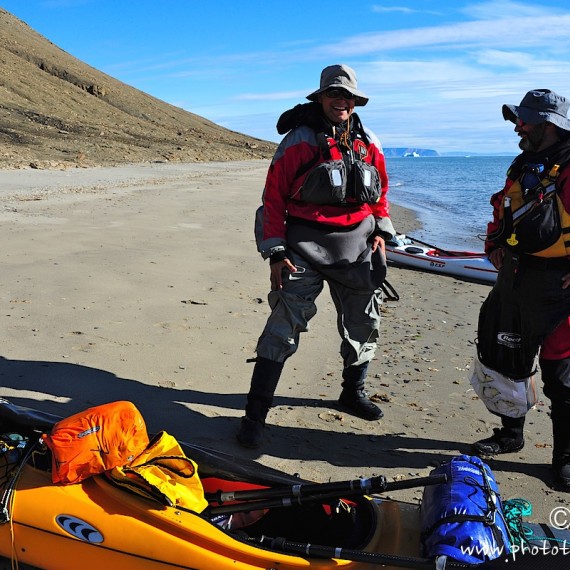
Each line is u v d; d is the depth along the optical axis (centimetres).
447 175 7712
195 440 516
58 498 338
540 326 461
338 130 496
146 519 332
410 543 342
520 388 495
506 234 455
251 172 3959
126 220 1512
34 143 3803
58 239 1212
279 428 549
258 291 941
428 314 931
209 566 322
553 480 483
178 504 336
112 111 6838
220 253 1193
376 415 576
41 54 8369
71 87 7006
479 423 579
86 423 350
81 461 341
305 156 488
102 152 4041
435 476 337
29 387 580
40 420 378
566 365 462
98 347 684
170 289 916
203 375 639
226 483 378
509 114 462
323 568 320
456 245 1745
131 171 3209
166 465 351
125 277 960
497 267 498
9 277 917
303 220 501
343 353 561
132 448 350
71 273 960
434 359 732
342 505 361
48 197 1872
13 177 2386
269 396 516
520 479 490
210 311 829
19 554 343
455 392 642
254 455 502
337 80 479
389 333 823
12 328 719
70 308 799
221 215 1720
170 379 624
